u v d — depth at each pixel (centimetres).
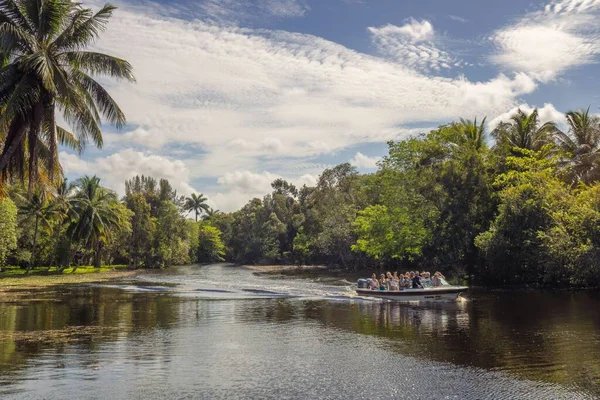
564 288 3297
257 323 2062
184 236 9631
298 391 1130
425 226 4250
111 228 6800
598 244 2991
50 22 2306
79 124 2431
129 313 2369
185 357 1446
